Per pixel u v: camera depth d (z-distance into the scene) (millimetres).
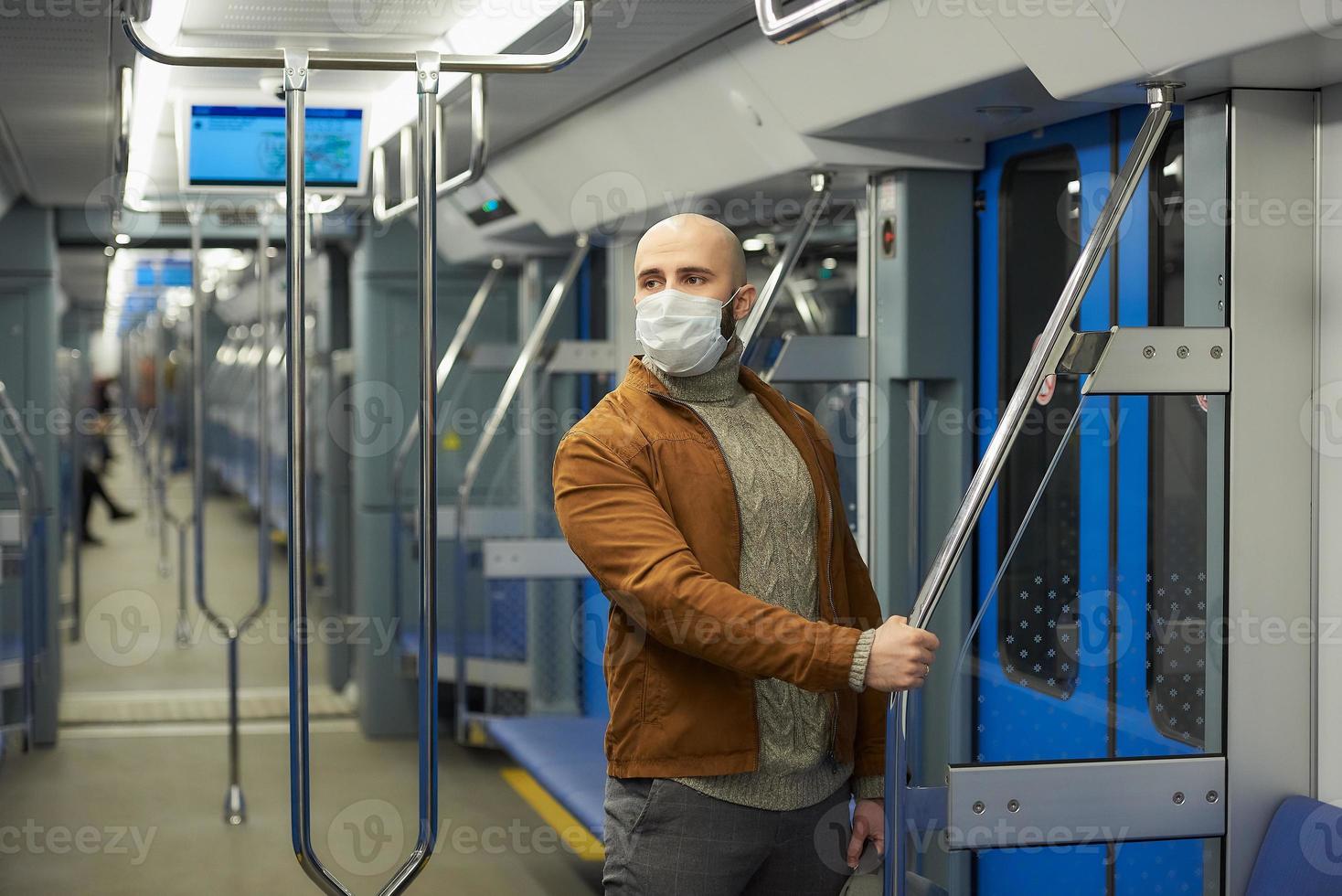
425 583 2336
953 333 3629
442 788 6160
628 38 3488
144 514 18141
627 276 5469
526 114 4543
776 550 2289
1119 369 2533
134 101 4352
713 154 3906
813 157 3508
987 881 2686
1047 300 3439
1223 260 2607
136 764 6590
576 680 6469
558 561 5938
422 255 2297
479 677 6391
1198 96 2641
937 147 3539
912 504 3674
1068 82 2666
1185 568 2764
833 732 2357
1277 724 2674
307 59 2262
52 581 6852
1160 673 2820
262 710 7727
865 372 3758
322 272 7988
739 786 2242
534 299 6438
